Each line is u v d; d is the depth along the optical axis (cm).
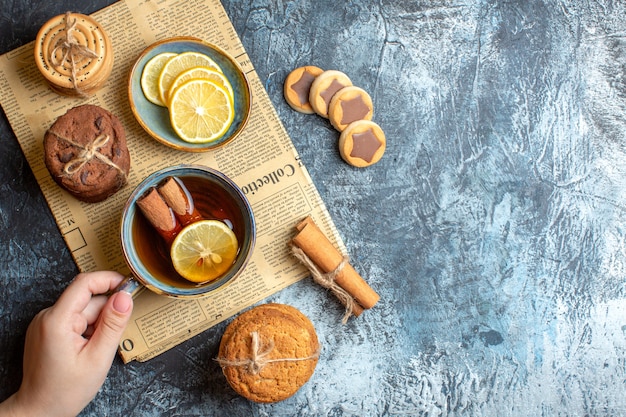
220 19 74
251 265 74
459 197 77
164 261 70
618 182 78
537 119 77
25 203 73
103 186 69
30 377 67
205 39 74
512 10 77
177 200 68
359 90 74
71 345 65
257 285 74
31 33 73
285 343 69
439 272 76
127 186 73
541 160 77
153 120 72
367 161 74
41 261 73
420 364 76
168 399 74
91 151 68
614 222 78
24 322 73
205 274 69
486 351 76
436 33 77
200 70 70
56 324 65
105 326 65
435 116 77
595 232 78
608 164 78
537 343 77
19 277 73
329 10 76
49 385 66
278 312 71
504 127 77
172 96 69
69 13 70
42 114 72
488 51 77
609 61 78
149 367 73
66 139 68
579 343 77
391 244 76
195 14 74
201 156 73
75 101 73
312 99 74
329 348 75
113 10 73
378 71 76
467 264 76
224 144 71
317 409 75
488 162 77
